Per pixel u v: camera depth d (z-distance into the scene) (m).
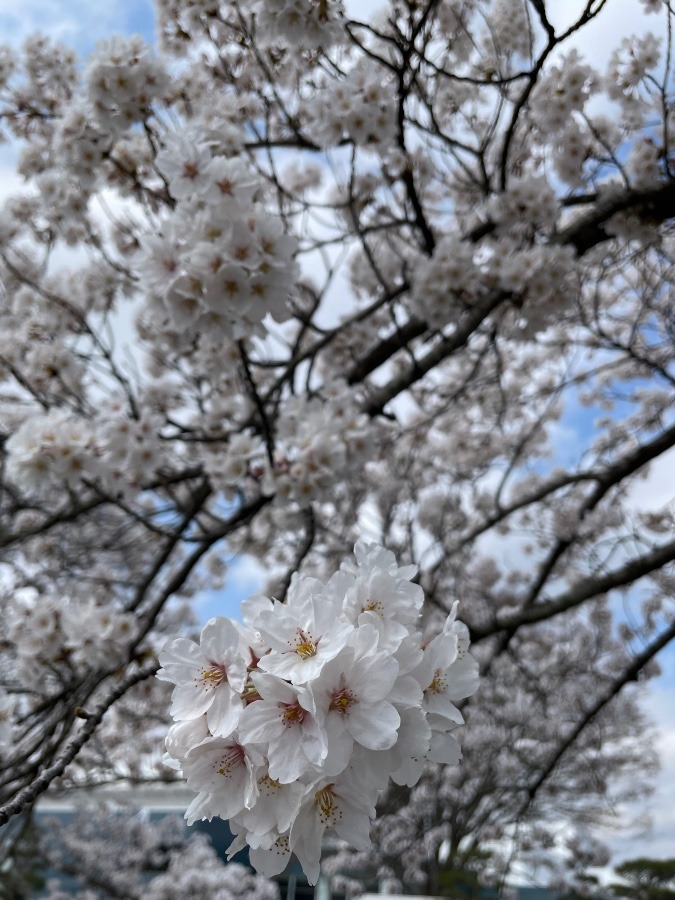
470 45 0.82
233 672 0.28
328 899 2.15
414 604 0.30
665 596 1.26
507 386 1.54
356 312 1.20
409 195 0.85
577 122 0.82
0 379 0.89
